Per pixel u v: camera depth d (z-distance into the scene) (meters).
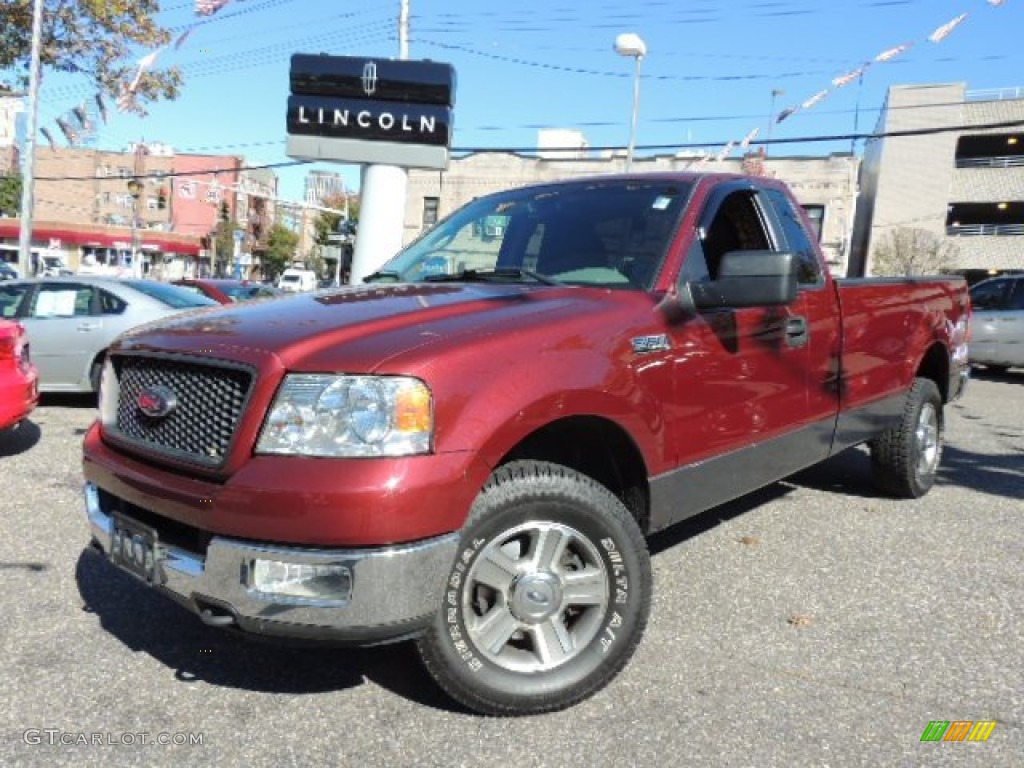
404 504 2.51
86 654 3.34
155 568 2.78
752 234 4.22
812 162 37.97
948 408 11.08
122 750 2.71
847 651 3.51
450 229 4.52
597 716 2.97
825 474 6.56
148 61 16.64
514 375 2.78
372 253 13.15
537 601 2.92
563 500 2.90
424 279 4.02
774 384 4.01
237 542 2.57
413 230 41.78
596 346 3.06
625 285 3.53
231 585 2.58
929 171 46.84
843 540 4.95
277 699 3.05
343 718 2.93
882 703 3.10
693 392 3.46
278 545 2.52
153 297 9.14
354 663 3.34
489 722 2.92
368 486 2.48
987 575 4.43
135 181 48.69
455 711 2.99
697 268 3.67
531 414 2.78
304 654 3.41
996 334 15.51
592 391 2.96
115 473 2.96
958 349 6.16
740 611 3.88
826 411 4.52
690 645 3.53
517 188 4.65
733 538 4.93
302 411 2.57
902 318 5.34
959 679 3.29
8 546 4.49
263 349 2.69
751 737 2.86
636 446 3.20
